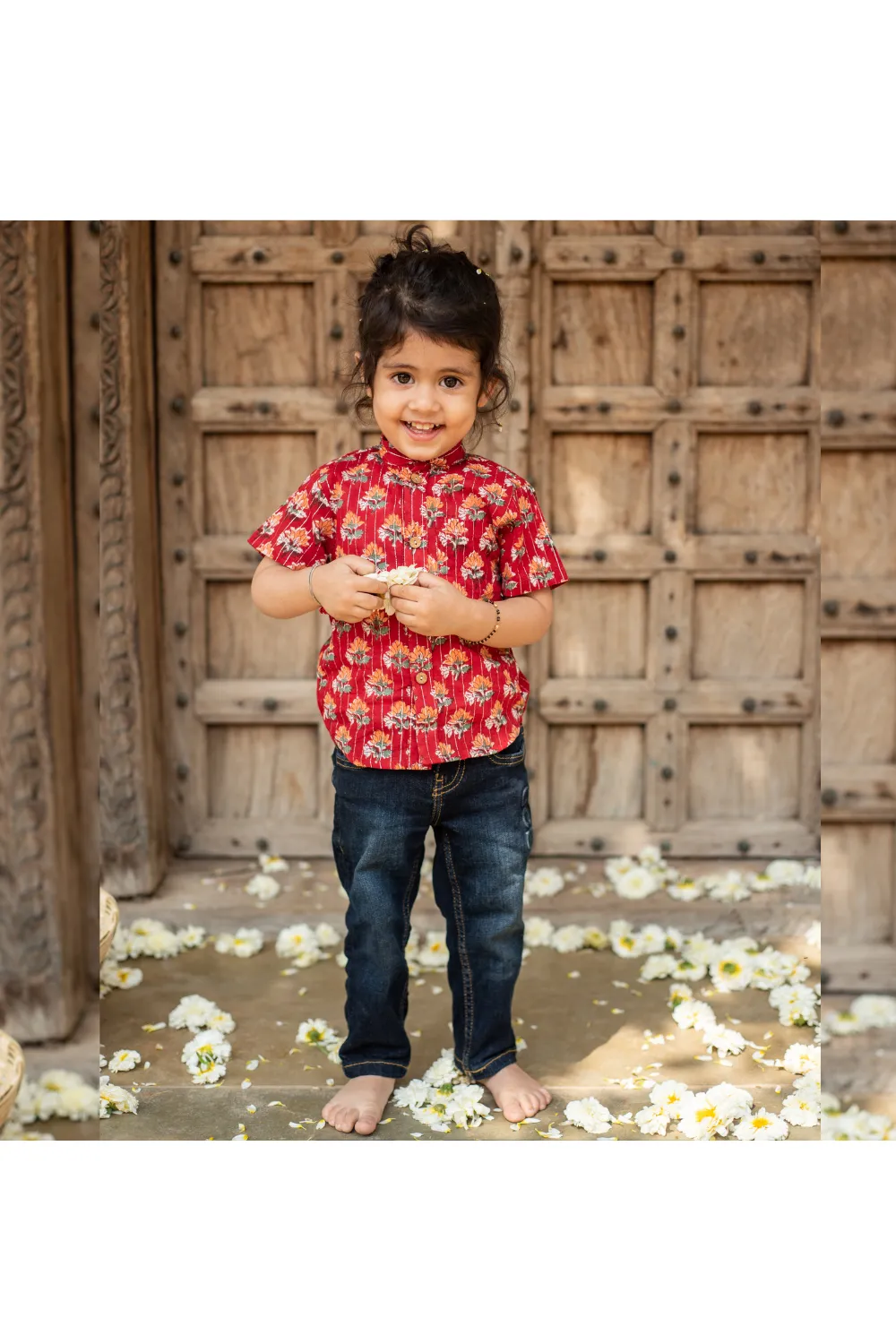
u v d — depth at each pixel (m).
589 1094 2.12
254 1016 2.45
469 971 2.10
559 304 3.02
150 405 2.91
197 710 3.12
